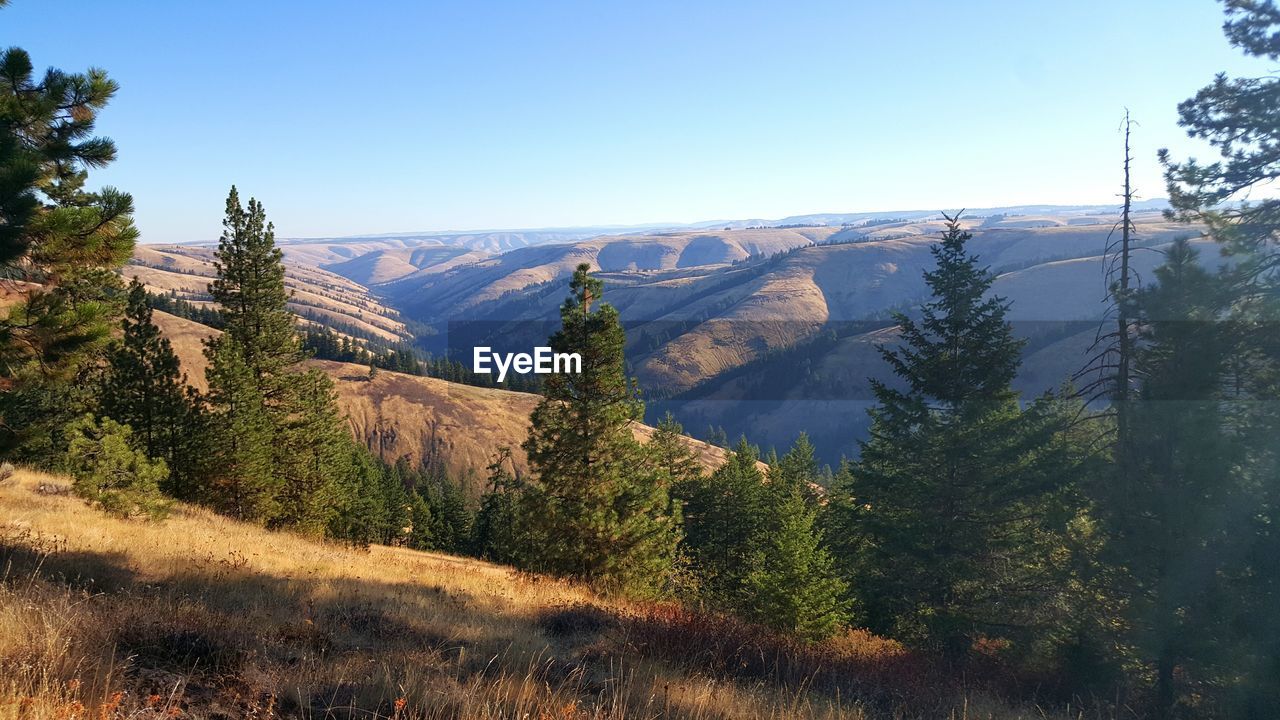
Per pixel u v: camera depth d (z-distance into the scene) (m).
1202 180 13.63
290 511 27.75
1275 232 12.87
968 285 19.09
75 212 7.84
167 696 4.09
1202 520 10.75
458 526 76.75
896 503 19.53
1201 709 10.73
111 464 15.41
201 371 127.69
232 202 27.47
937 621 16.27
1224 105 13.27
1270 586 9.88
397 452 134.00
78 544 10.59
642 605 13.07
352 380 153.12
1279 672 9.35
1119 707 10.79
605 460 20.12
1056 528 15.10
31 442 8.69
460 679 5.61
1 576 6.73
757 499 43.59
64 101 8.28
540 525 19.56
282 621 6.96
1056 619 15.55
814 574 20.59
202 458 22.17
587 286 19.92
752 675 7.93
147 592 7.71
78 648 4.34
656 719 5.28
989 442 18.14
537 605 11.69
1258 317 12.33
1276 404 11.48
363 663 5.64
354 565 15.53
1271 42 12.34
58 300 8.46
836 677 8.56
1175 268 13.18
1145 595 11.59
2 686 3.47
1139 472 12.45
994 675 12.58
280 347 28.36
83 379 22.20
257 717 4.05
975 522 18.12
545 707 4.78
